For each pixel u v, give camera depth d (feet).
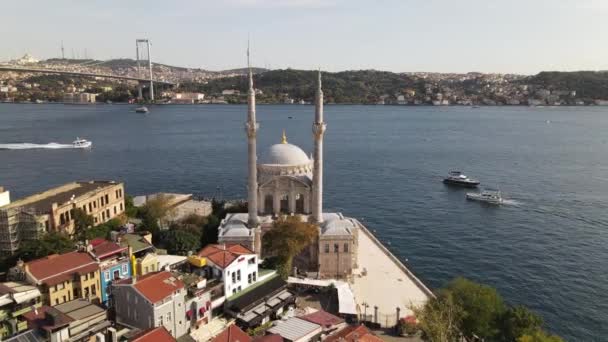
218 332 246.06
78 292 264.93
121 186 439.63
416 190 650.84
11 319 223.71
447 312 240.12
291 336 232.12
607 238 455.63
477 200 593.01
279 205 380.78
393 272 351.87
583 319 311.06
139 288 230.89
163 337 201.05
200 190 640.99
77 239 348.59
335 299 296.92
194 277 263.08
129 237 332.19
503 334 240.73
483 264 395.55
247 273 280.92
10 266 313.94
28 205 360.28
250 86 345.72
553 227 488.85
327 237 338.95
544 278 368.68
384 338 256.32
